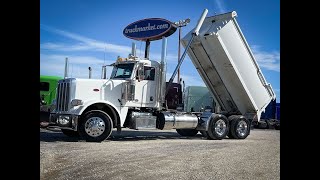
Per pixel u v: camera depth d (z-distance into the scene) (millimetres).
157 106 12109
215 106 14820
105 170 6176
